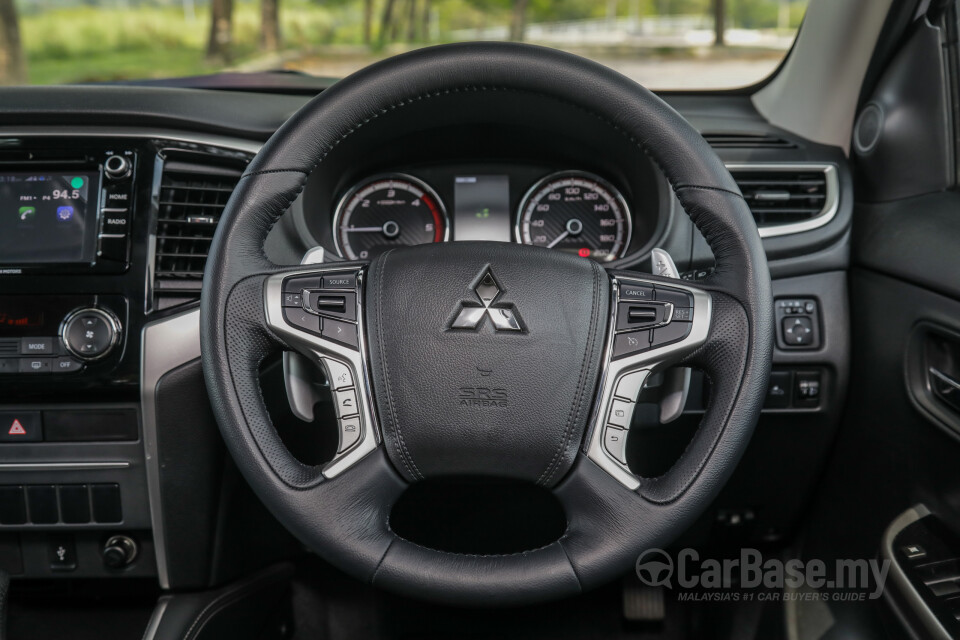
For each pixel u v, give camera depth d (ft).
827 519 4.56
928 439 3.60
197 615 3.96
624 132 2.89
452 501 4.23
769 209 4.12
